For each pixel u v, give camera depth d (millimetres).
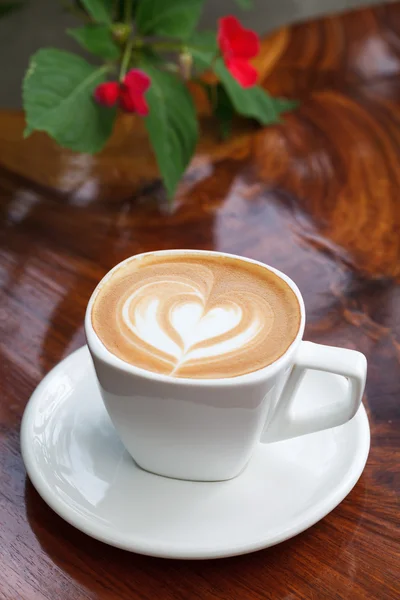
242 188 750
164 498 515
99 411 556
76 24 1427
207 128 811
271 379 492
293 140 796
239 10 1475
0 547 509
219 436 504
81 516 499
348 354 512
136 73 705
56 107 692
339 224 715
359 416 547
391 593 494
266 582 497
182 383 484
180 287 542
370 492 535
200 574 499
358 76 873
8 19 1408
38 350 614
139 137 802
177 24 750
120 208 733
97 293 531
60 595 492
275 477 525
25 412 545
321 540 514
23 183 754
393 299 652
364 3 1417
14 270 675
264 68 882
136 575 499
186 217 723
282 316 526
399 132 804
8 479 540
